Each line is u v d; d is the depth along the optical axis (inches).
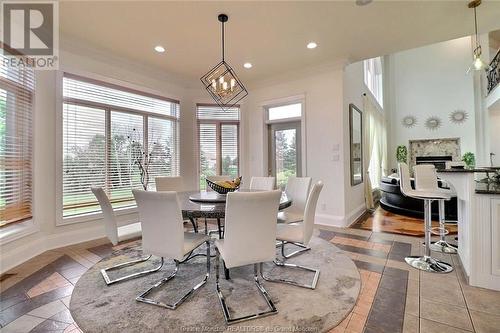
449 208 173.8
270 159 211.3
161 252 77.6
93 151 146.5
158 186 138.6
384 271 96.8
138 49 143.4
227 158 213.2
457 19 117.4
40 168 122.6
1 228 105.0
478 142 302.5
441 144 392.8
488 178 107.8
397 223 173.2
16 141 111.2
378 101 332.5
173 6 104.2
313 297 78.7
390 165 413.7
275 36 130.6
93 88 146.5
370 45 142.5
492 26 123.7
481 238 83.8
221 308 73.2
